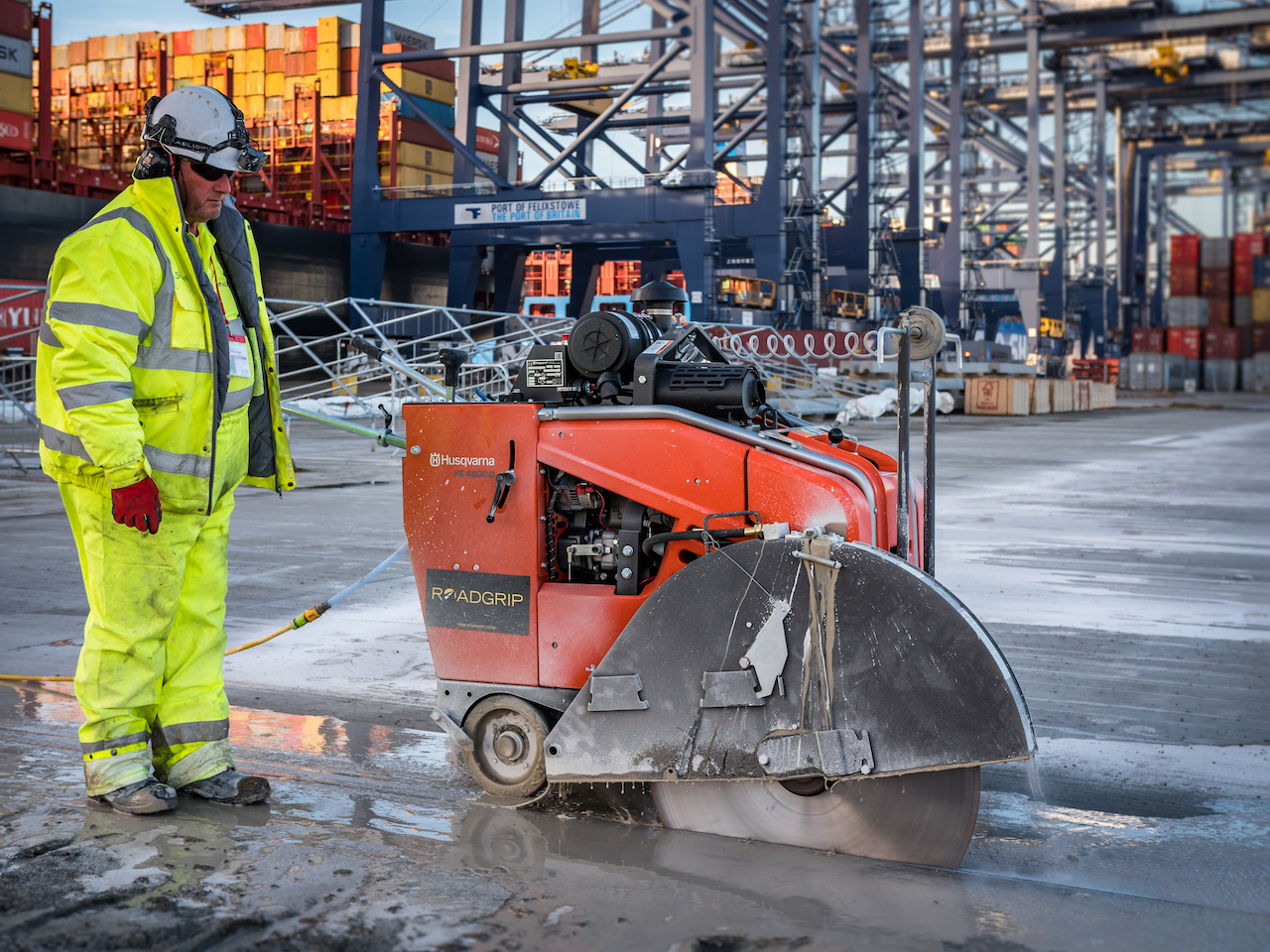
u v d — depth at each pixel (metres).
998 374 40.84
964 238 68.25
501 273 50.78
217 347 3.17
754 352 37.69
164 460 3.11
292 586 7.21
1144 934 2.54
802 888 2.74
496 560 3.36
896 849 2.93
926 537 3.35
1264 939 2.52
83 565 3.21
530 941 2.40
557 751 3.11
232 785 3.30
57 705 4.43
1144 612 6.61
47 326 3.04
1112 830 3.32
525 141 48.03
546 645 3.31
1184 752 4.09
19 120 41.78
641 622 3.03
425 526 3.45
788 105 45.41
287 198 58.38
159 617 3.18
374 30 44.78
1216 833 3.30
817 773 2.83
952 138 65.25
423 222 44.84
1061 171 72.75
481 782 3.41
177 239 3.11
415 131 55.94
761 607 2.90
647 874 2.80
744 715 2.92
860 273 53.06
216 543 3.40
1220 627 6.21
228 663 5.23
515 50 43.25
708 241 41.38
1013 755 2.67
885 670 2.79
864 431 26.45
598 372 3.30
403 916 2.50
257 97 59.19
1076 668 5.29
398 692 4.75
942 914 2.60
